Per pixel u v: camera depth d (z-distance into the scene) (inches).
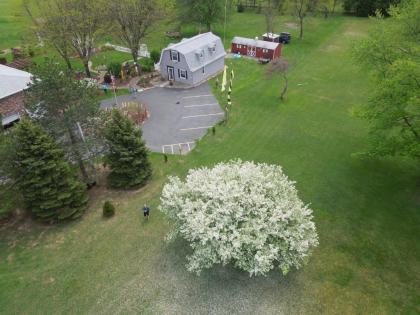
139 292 835.4
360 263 888.9
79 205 1068.5
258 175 866.8
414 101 852.6
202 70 1973.4
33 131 938.7
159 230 1005.2
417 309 781.9
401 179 1156.5
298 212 828.6
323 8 2925.7
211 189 832.9
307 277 856.9
